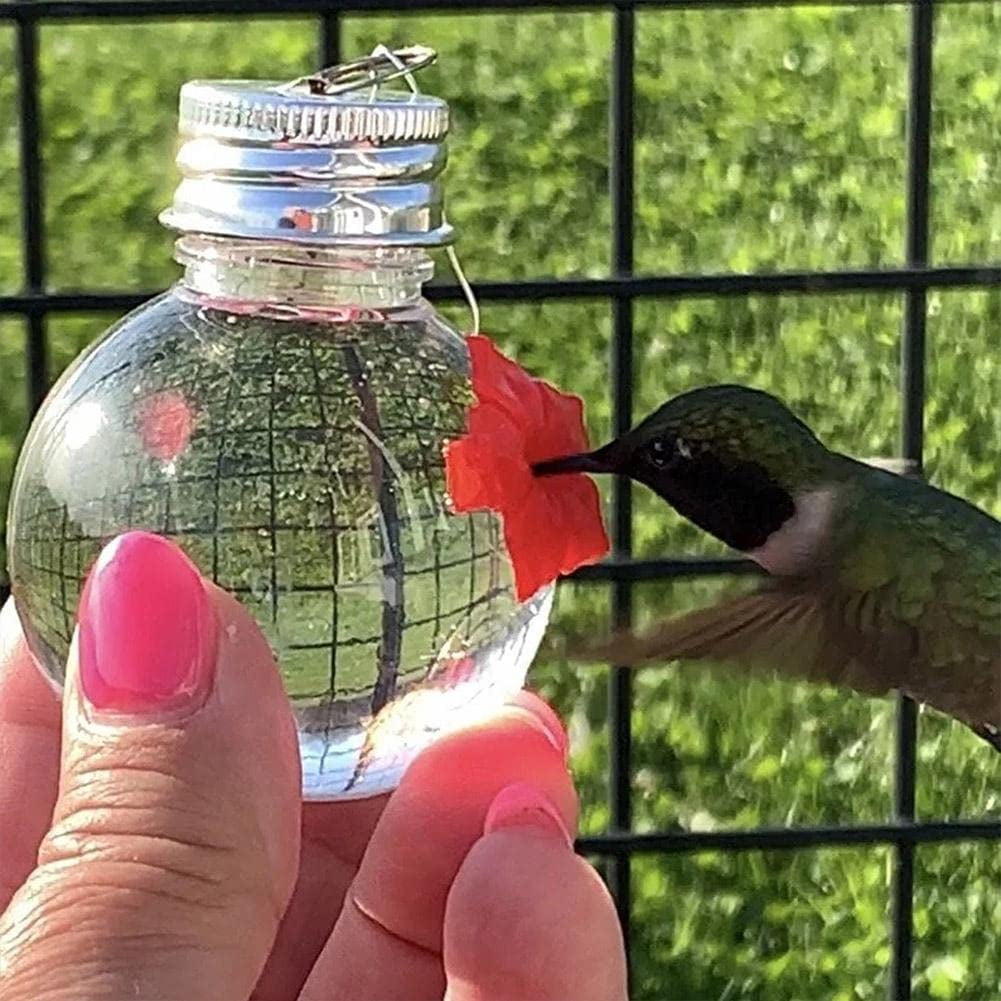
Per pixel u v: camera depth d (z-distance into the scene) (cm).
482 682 26
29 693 30
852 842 43
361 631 25
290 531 25
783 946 53
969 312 67
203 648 23
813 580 33
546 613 27
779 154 77
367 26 83
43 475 25
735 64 81
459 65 82
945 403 65
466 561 25
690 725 57
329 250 25
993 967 53
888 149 77
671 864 54
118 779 23
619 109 40
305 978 32
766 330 68
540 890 25
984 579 33
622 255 41
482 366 25
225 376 25
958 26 82
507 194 75
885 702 57
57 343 67
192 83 26
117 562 23
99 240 74
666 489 32
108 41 84
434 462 25
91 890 23
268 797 23
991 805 55
